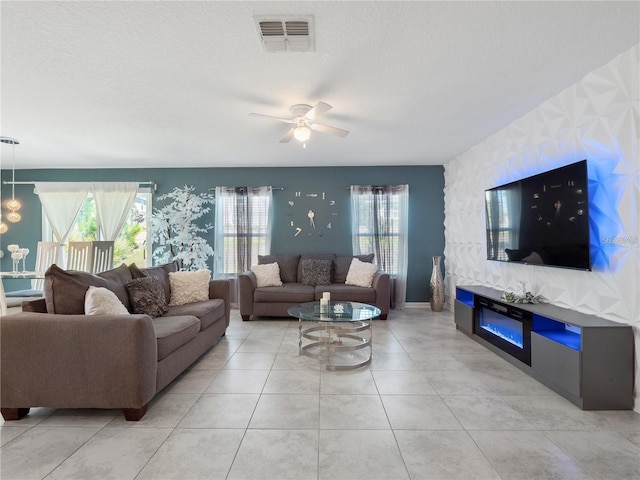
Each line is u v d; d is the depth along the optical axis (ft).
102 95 9.45
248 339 12.71
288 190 18.83
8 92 9.23
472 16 6.22
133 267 11.10
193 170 18.89
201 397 7.93
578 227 8.36
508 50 7.34
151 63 7.78
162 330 8.29
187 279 12.42
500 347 10.55
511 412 7.18
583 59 7.73
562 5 5.93
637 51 7.15
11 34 6.61
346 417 6.98
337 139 13.79
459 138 13.64
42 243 15.66
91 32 6.59
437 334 13.17
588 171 8.45
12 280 18.48
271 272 16.72
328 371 9.48
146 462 5.60
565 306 9.27
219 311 12.03
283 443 6.10
